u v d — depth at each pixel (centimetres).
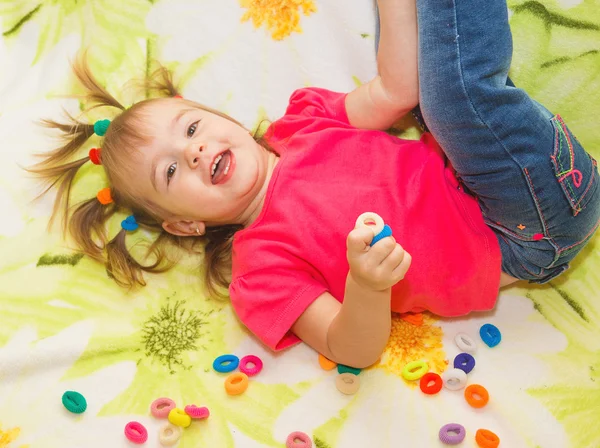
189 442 104
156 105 123
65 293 122
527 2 127
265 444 104
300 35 137
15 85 137
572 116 125
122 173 122
